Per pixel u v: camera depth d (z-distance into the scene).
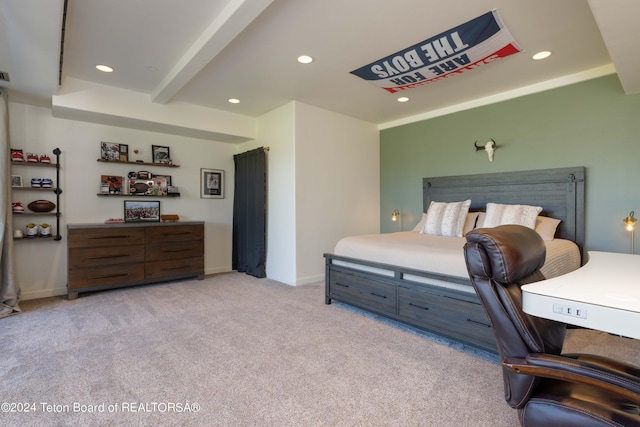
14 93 3.33
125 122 4.06
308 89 3.80
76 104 3.52
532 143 3.74
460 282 2.32
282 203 4.50
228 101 4.25
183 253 4.44
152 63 3.14
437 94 3.98
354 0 2.18
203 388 1.86
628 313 0.90
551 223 3.37
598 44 2.77
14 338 2.54
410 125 4.95
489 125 4.08
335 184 4.76
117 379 1.95
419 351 2.34
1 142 3.19
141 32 2.58
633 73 2.63
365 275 3.05
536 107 3.70
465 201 3.90
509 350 1.12
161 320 2.95
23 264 3.68
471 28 2.50
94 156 4.10
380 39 2.69
